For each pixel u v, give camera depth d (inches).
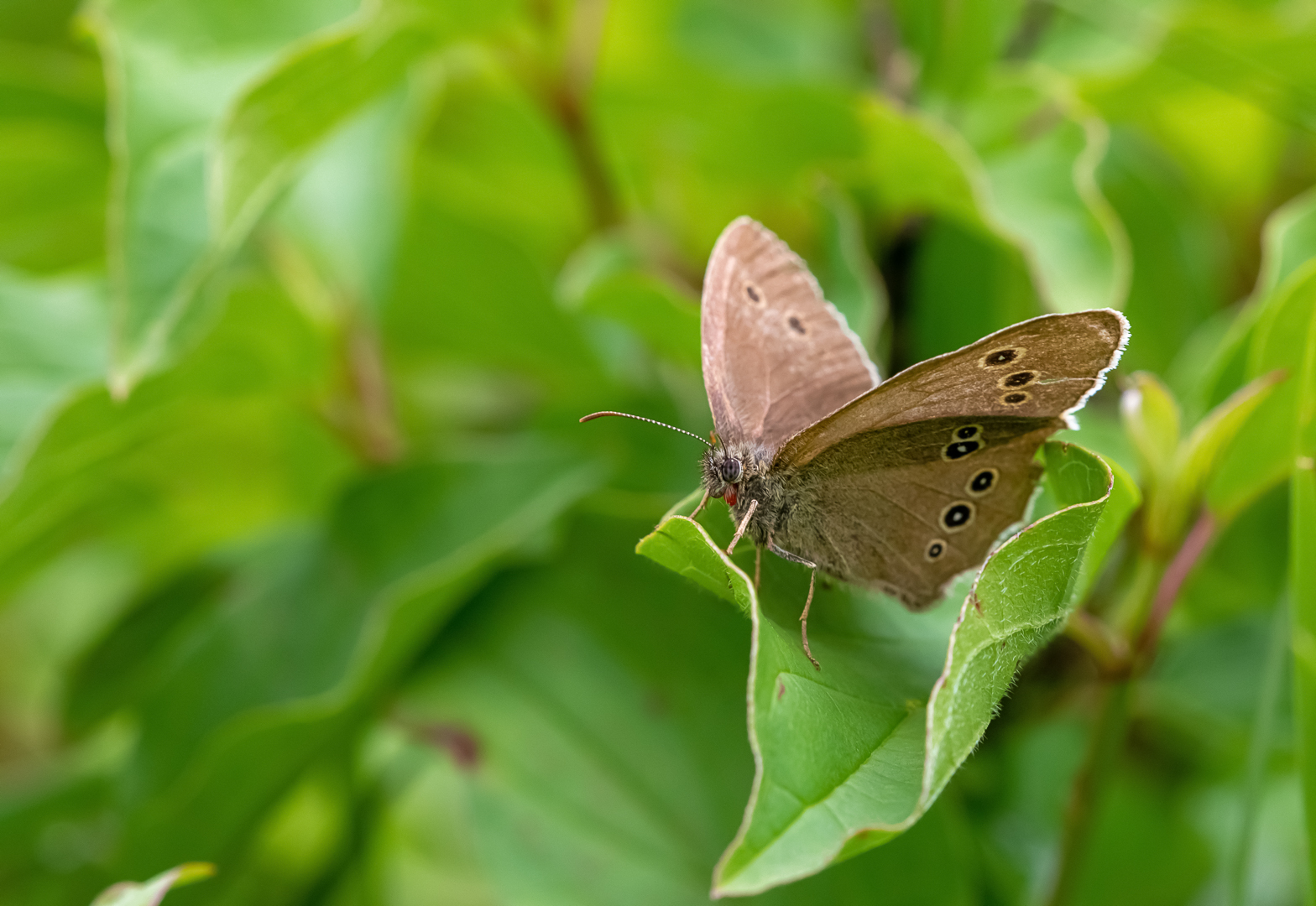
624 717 11.4
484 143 12.7
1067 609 10.3
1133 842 11.9
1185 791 12.1
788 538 11.1
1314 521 10.6
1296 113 11.9
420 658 11.6
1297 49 11.6
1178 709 11.7
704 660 11.4
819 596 11.1
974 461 10.9
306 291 12.1
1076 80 11.9
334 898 12.0
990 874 11.5
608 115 12.4
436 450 11.9
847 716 10.2
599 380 12.3
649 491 11.9
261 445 12.1
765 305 11.3
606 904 11.1
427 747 11.4
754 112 11.9
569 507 11.7
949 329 12.0
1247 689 11.7
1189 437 10.9
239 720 11.3
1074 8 12.0
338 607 11.8
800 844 9.9
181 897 11.6
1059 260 11.4
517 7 11.8
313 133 11.3
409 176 12.1
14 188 12.2
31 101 12.1
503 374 13.1
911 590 11.0
